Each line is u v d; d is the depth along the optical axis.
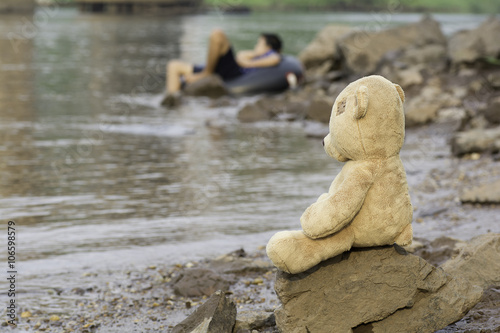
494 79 12.24
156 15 60.47
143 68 20.56
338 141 3.59
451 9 80.06
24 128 11.25
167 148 10.01
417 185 7.65
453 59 14.07
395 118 3.52
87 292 4.89
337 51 16.75
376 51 15.96
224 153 9.74
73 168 8.66
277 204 7.15
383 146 3.53
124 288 4.96
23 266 5.38
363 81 3.58
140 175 8.40
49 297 4.80
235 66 15.59
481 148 8.83
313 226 3.47
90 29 38.88
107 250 5.75
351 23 49.59
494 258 4.32
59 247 5.82
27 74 18.31
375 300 3.69
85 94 15.20
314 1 80.94
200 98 14.83
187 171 8.63
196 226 6.41
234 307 3.96
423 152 9.29
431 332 3.76
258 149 10.02
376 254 3.68
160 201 7.26
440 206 6.73
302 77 16.03
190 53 25.88
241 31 39.81
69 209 6.93
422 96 12.34
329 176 8.41
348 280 3.67
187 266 5.36
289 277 3.65
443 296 3.75
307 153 9.79
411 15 69.06
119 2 60.34
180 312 4.51
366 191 3.50
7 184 7.83
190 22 50.00
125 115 12.73
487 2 81.69
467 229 5.96
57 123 11.76
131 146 10.10
